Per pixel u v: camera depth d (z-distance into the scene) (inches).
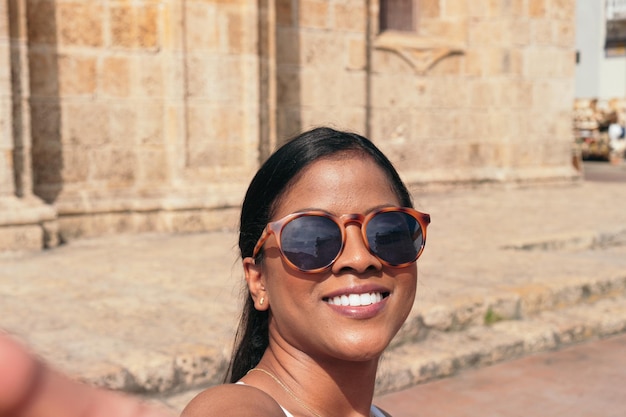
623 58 1363.2
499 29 612.7
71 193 397.4
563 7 637.9
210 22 424.5
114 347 187.6
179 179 419.2
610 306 274.2
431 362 205.8
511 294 251.6
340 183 49.0
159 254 338.0
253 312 57.3
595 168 970.7
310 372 50.9
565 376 211.3
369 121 558.6
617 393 199.2
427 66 585.3
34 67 384.8
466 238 376.2
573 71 649.6
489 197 570.9
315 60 509.7
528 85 626.2
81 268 304.0
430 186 592.4
